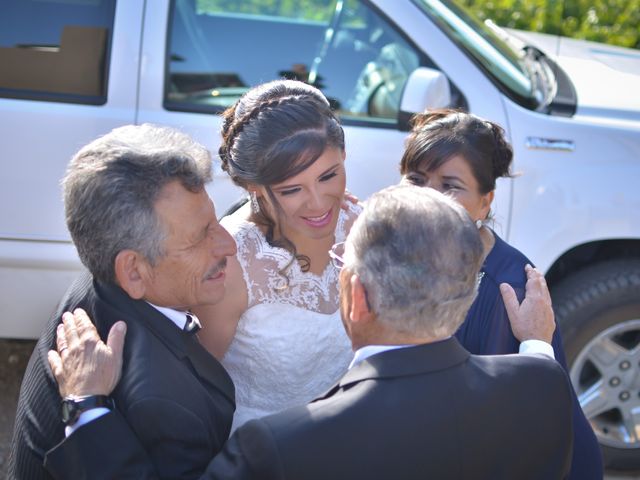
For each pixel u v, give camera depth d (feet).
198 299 5.53
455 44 10.34
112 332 5.26
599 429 10.87
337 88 10.57
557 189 10.12
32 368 5.62
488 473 4.65
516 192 10.09
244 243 6.29
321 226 6.10
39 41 9.75
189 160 5.25
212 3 10.28
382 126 10.21
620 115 10.57
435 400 4.60
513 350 6.05
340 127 6.01
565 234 10.18
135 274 5.32
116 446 4.91
